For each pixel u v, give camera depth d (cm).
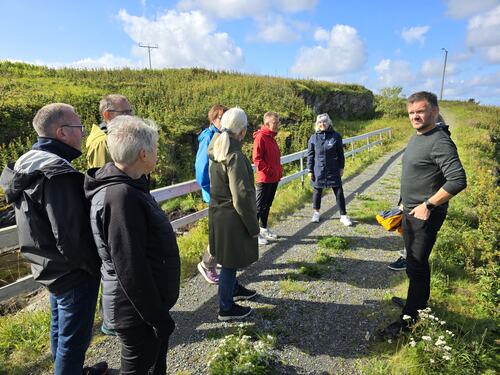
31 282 314
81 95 1306
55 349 222
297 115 1775
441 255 449
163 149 1124
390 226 354
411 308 295
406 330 295
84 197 190
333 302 357
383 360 272
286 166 1281
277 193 766
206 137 370
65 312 199
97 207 167
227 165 280
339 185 580
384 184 891
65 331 201
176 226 471
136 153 172
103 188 169
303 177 831
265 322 321
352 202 730
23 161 183
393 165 1152
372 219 618
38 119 197
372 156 1297
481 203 641
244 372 249
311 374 260
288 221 615
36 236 186
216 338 298
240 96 1767
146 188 187
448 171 256
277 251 484
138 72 2003
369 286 390
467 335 297
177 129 1241
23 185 180
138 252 161
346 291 379
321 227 580
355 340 299
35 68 1728
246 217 284
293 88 2133
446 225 550
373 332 309
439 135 267
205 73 2248
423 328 284
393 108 2959
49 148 197
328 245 494
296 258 460
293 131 1602
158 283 183
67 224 180
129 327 175
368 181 928
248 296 358
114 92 1462
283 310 341
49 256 188
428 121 270
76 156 210
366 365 269
